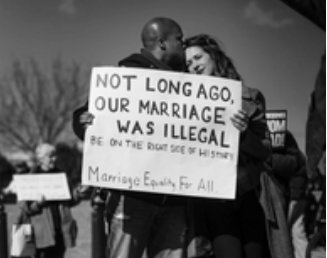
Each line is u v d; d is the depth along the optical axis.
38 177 8.66
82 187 8.49
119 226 4.79
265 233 5.12
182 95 4.73
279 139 6.72
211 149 4.76
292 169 6.52
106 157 4.67
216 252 4.97
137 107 4.68
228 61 5.26
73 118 4.80
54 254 8.69
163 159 4.70
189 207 5.00
